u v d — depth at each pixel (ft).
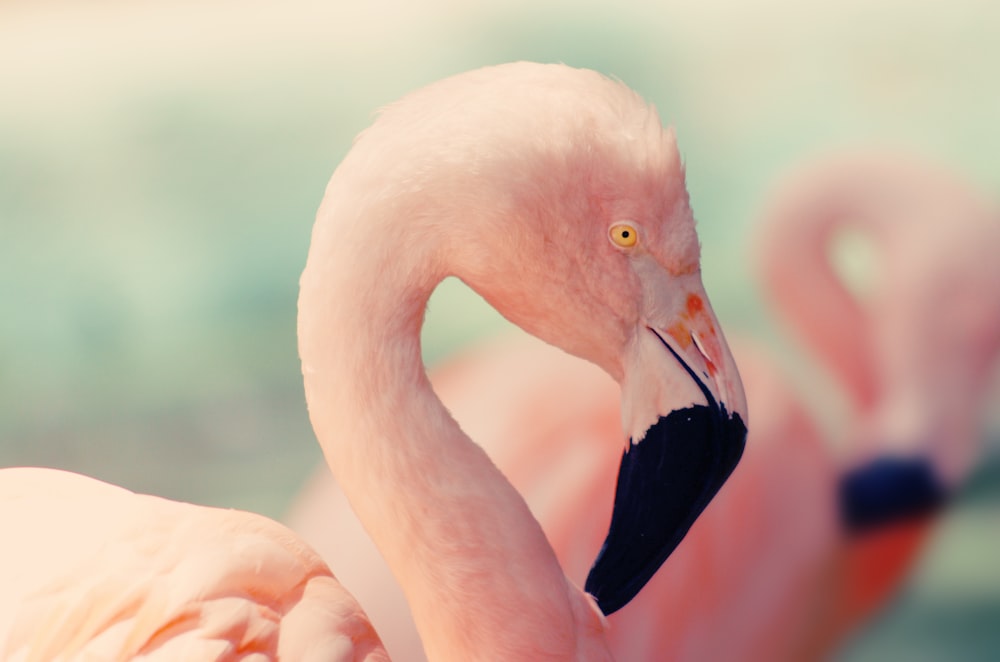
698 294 8.27
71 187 50.52
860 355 23.27
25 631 7.11
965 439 22.86
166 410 34.78
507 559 7.75
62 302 42.73
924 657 21.36
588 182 7.86
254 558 7.72
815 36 54.60
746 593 17.66
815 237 24.06
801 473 18.52
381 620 14.42
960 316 23.24
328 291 7.62
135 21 61.67
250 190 51.62
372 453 7.65
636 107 8.04
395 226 7.60
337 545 15.12
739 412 8.23
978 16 53.42
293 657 7.61
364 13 60.49
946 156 47.83
